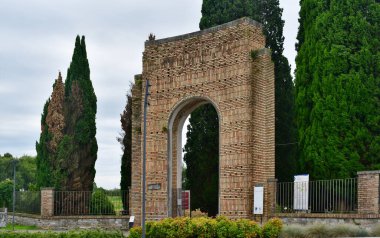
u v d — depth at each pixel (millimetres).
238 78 26875
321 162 28531
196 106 29859
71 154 35562
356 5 29703
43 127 38875
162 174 29156
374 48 29156
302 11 33125
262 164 26250
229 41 27406
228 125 27047
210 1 39406
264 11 40344
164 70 29766
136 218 29969
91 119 37000
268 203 25703
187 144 38312
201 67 28359
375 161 27703
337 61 29078
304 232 20828
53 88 37281
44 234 23984
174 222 22344
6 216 33281
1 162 84625
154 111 29875
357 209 23250
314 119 29484
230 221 21953
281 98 38719
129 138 37844
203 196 37156
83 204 33719
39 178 37469
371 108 28078
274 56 39625
